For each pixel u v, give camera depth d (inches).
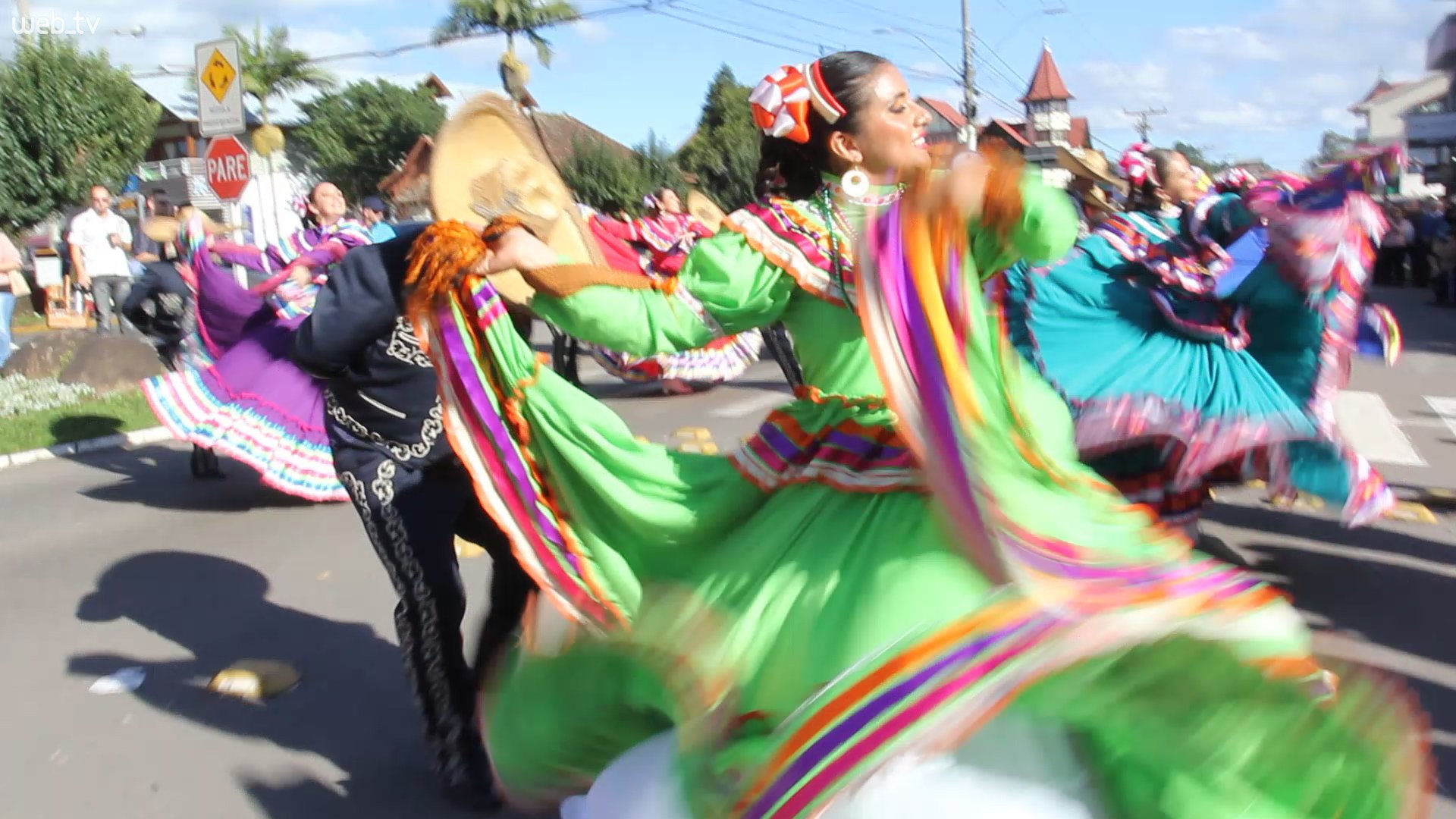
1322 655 86.1
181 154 1926.7
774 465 98.9
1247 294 200.1
